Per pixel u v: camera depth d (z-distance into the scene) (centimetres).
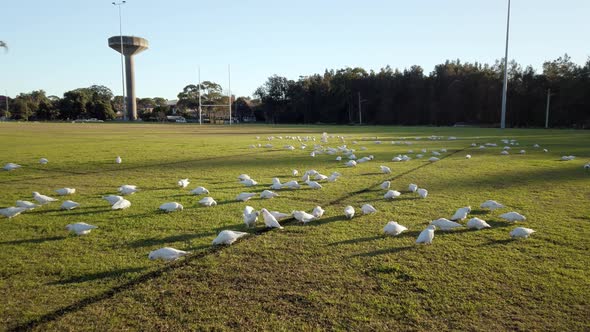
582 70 5225
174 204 563
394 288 314
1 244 423
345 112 8219
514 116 5841
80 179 875
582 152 1466
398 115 7238
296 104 8725
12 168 1028
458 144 1906
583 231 455
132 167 1072
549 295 301
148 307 287
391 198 641
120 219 521
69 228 459
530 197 646
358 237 438
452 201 620
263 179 861
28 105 9950
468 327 259
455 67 6825
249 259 374
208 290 312
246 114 11444
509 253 387
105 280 332
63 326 264
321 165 1091
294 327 260
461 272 343
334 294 304
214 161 1205
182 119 9831
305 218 480
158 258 369
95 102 10075
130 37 8719
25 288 319
